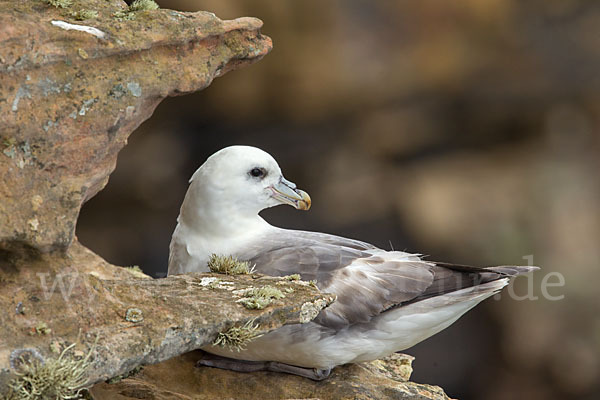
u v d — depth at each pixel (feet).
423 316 20.56
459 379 50.52
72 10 16.51
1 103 14.28
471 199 54.24
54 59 14.98
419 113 56.03
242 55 18.88
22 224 14.64
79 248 18.86
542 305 50.49
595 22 54.95
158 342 15.53
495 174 55.21
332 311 19.86
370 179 55.52
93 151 15.74
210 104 54.34
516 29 54.85
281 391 19.95
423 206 53.88
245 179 22.02
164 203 55.72
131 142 54.65
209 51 18.15
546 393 50.06
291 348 19.67
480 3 54.03
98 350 14.87
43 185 15.05
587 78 55.26
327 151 56.13
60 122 15.14
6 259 14.99
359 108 55.67
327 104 55.01
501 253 52.13
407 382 21.13
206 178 21.97
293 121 55.72
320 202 55.06
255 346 19.67
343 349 20.13
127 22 16.58
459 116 56.29
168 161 55.36
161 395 18.43
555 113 56.34
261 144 55.93
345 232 54.75
